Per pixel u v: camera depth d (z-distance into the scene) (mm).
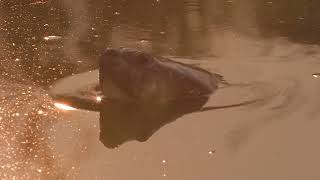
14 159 5129
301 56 8203
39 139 5543
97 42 9445
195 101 6363
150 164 4957
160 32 10078
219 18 11047
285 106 6172
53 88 6992
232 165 4902
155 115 6016
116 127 5715
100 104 6352
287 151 5117
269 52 8562
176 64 6840
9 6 12242
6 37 9781
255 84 6914
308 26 10156
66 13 11578
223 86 6828
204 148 5227
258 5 12172
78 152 5227
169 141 5406
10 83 7254
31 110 6289
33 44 9352
